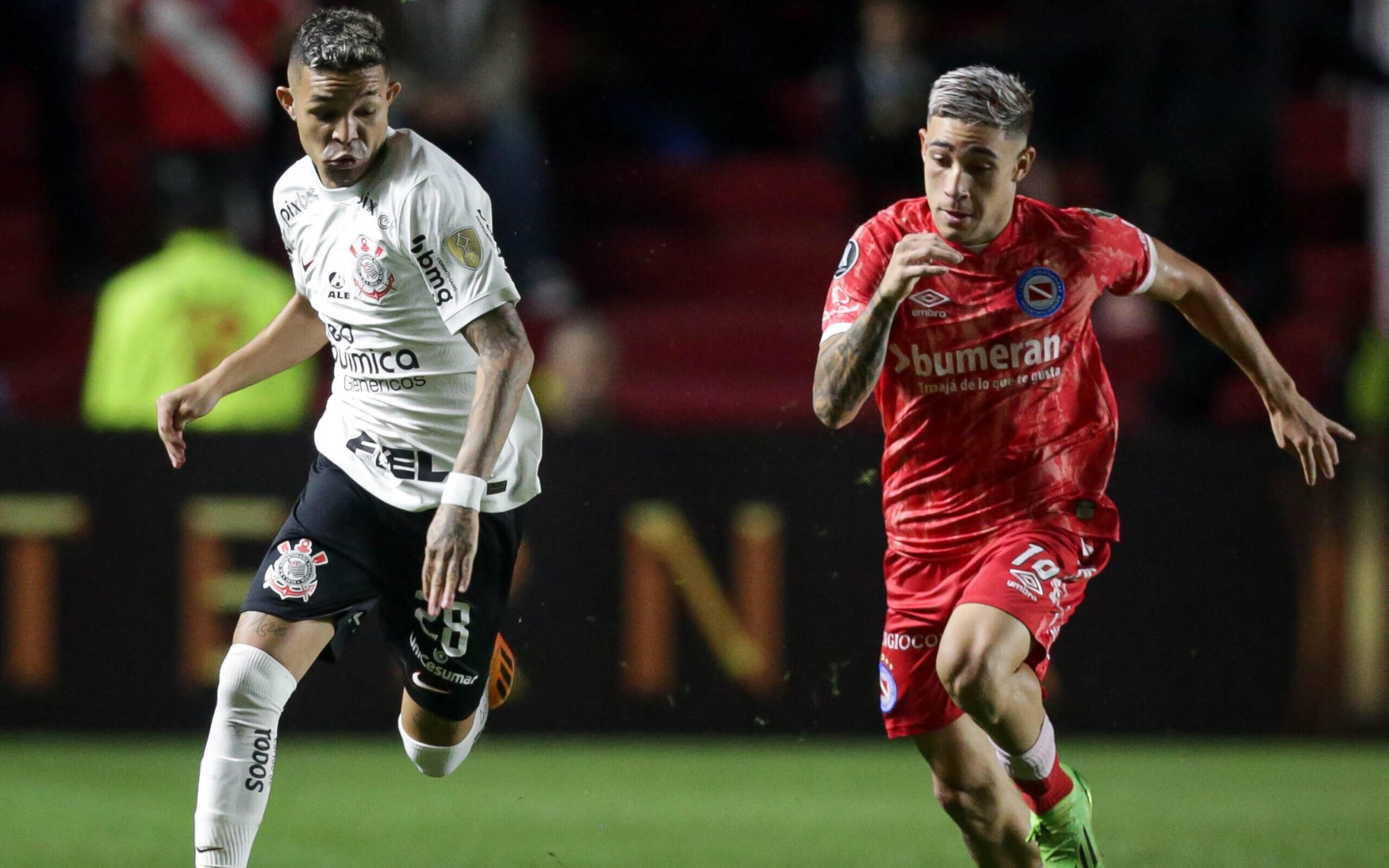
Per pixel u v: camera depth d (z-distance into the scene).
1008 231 16.36
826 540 31.12
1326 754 30.88
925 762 29.58
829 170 47.38
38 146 42.53
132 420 31.14
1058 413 16.67
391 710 31.19
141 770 27.80
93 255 42.88
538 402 36.28
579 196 46.53
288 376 32.28
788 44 48.47
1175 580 31.38
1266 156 35.03
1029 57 37.09
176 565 30.59
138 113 41.72
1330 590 31.52
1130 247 16.62
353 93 15.11
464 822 23.88
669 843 22.44
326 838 22.56
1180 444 31.36
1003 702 15.55
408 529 16.47
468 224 15.36
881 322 15.31
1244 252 35.38
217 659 30.66
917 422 16.75
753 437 31.16
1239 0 34.81
